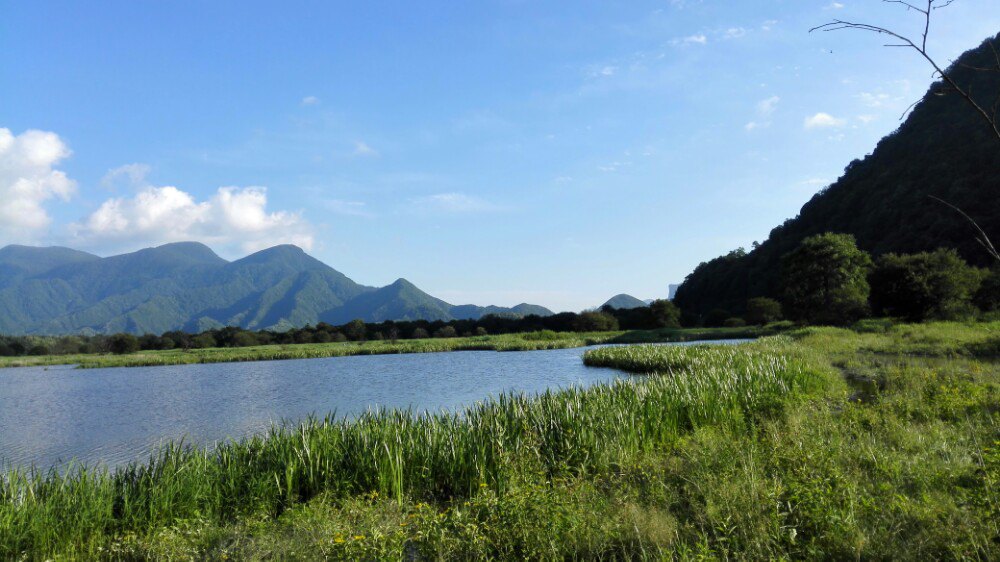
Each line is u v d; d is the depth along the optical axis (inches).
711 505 263.4
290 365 2031.3
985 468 259.6
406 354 2438.5
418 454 419.5
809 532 235.0
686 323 3850.9
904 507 236.7
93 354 3329.2
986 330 1152.8
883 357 919.0
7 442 756.0
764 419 479.8
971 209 1973.4
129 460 636.7
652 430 471.2
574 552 243.8
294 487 400.5
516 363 1733.5
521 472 374.6
